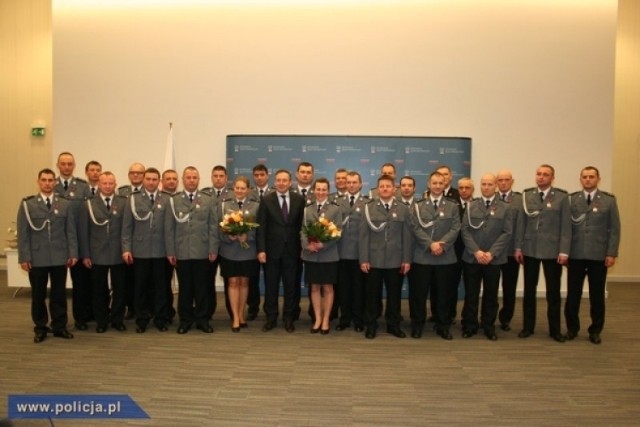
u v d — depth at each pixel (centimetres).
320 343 481
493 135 734
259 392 356
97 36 748
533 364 427
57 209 480
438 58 732
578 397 355
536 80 730
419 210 502
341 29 734
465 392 362
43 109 930
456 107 734
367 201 516
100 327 513
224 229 492
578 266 502
